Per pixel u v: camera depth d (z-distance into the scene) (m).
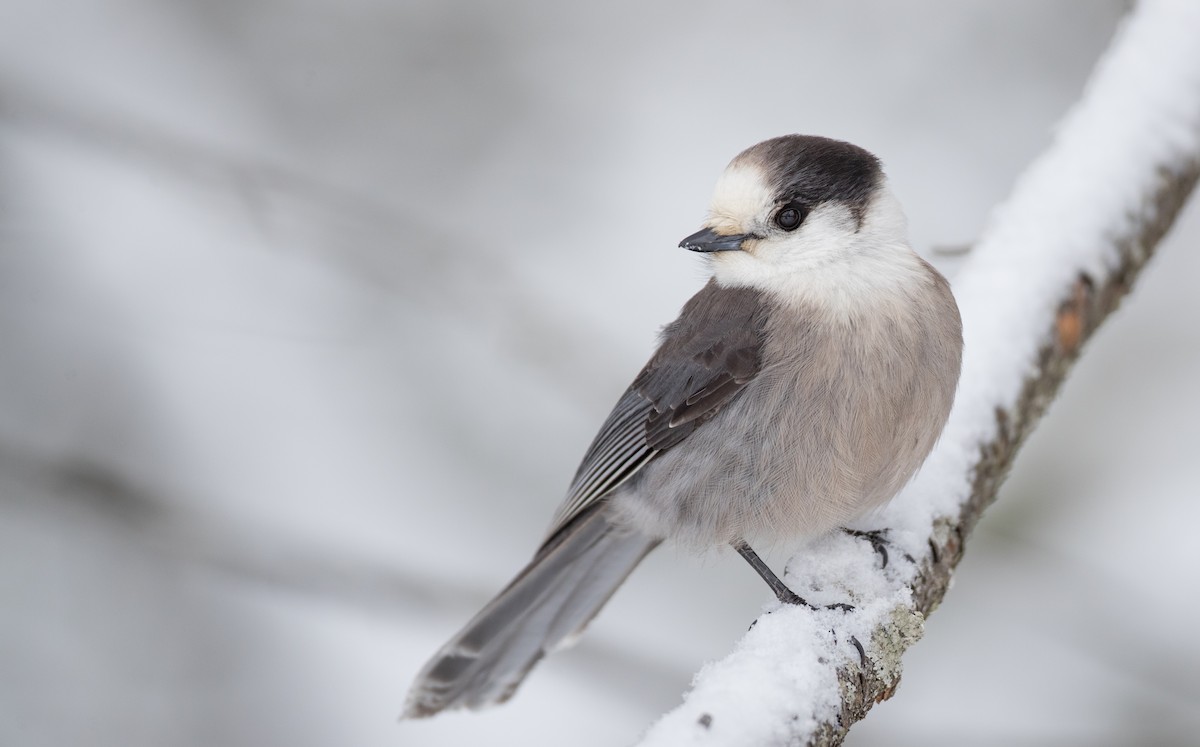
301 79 14.16
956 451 7.62
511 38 14.30
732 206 7.89
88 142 12.30
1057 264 8.31
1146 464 11.06
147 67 14.00
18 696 11.39
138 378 13.00
